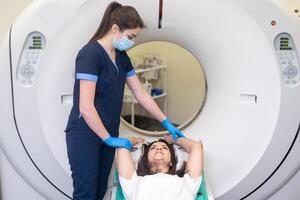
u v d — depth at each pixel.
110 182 1.71
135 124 3.13
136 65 3.32
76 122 1.43
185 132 1.80
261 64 1.57
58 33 1.51
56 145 1.60
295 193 1.75
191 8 1.54
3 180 1.75
